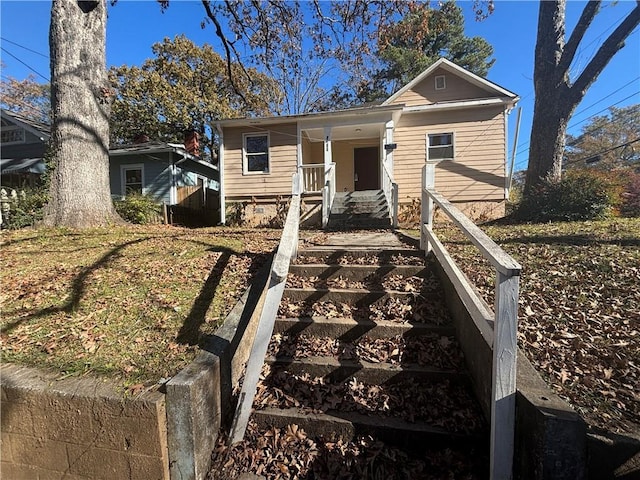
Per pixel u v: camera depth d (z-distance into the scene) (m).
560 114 8.34
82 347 2.41
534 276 3.35
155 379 2.00
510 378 1.62
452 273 2.73
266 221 11.27
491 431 1.70
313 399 2.33
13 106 24.50
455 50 22.36
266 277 3.42
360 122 10.71
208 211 15.15
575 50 8.18
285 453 2.03
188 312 2.86
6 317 2.87
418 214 10.23
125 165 14.31
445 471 1.84
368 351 2.70
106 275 3.69
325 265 3.81
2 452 2.05
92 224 6.50
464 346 2.49
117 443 1.87
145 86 17.89
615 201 7.35
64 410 1.92
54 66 6.46
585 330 2.39
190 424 1.83
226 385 2.30
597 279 3.13
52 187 6.45
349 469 1.91
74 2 6.52
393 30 8.71
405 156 10.96
